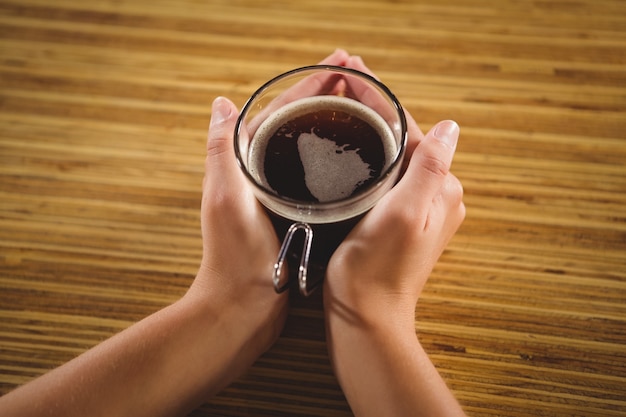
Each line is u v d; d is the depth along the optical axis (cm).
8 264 46
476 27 55
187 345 39
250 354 41
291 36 56
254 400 42
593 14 56
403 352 38
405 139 37
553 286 44
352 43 55
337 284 40
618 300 44
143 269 46
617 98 51
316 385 42
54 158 50
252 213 40
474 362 42
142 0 59
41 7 59
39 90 54
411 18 56
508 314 44
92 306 45
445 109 51
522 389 41
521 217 46
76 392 36
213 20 57
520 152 49
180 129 51
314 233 38
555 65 53
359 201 36
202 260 43
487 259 45
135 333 39
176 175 49
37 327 44
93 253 47
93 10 58
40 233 47
